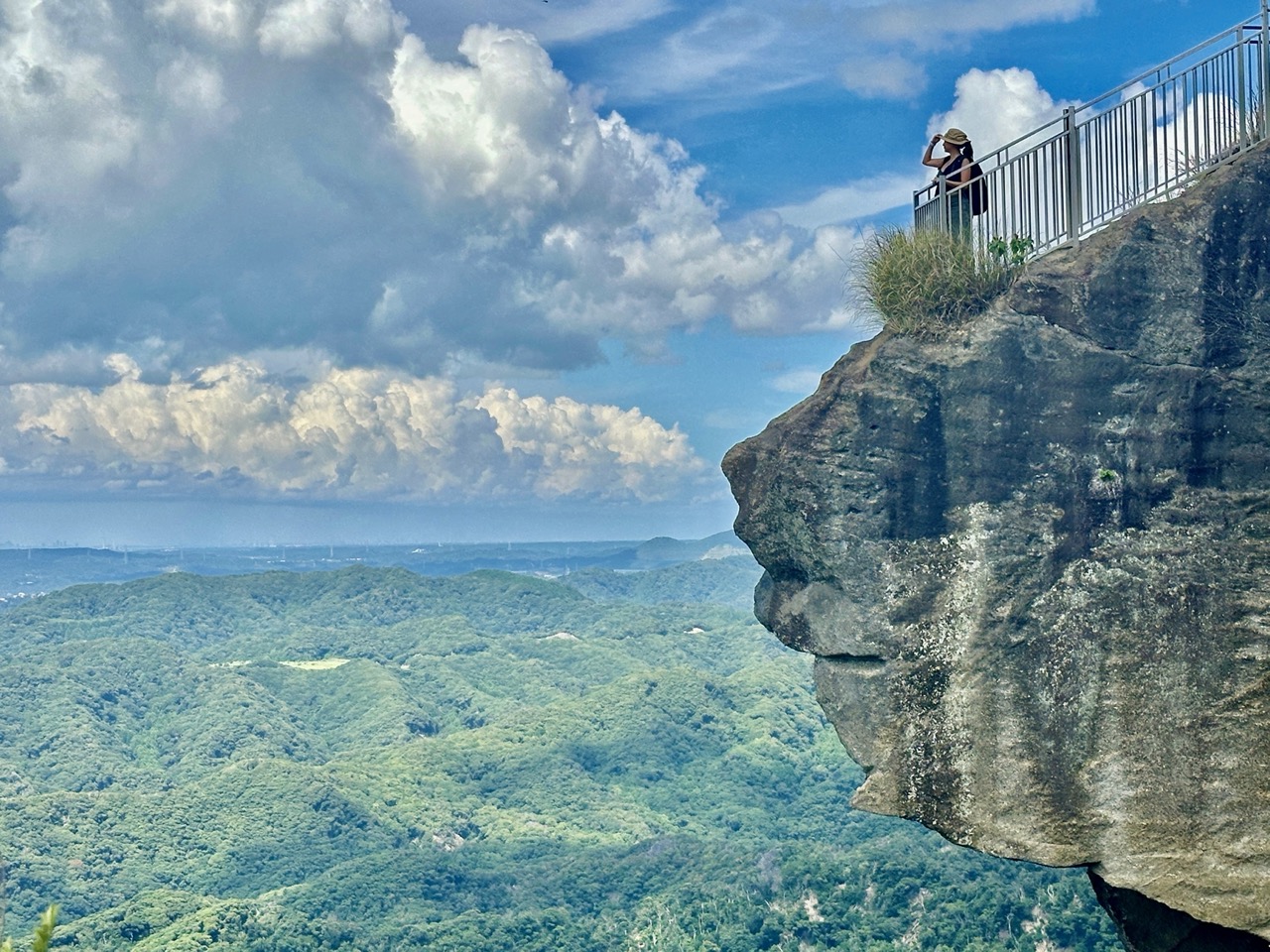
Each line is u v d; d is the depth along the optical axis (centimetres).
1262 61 1135
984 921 11269
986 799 1073
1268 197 1104
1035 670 1076
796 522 1144
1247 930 1015
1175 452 1082
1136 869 1041
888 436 1123
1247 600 1052
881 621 1109
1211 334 1090
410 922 15488
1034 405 1105
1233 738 1038
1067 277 1116
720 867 15512
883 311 1167
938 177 1252
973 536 1102
